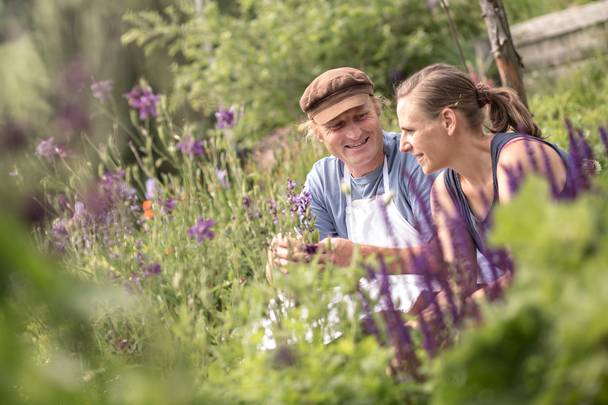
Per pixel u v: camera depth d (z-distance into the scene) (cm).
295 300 211
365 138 312
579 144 194
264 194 385
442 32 858
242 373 176
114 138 371
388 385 168
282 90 824
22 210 115
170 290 279
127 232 316
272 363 183
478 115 259
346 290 190
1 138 138
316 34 828
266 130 844
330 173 334
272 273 248
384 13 848
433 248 186
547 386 122
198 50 836
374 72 819
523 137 251
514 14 954
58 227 298
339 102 308
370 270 191
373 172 319
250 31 841
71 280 114
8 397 118
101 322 230
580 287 120
